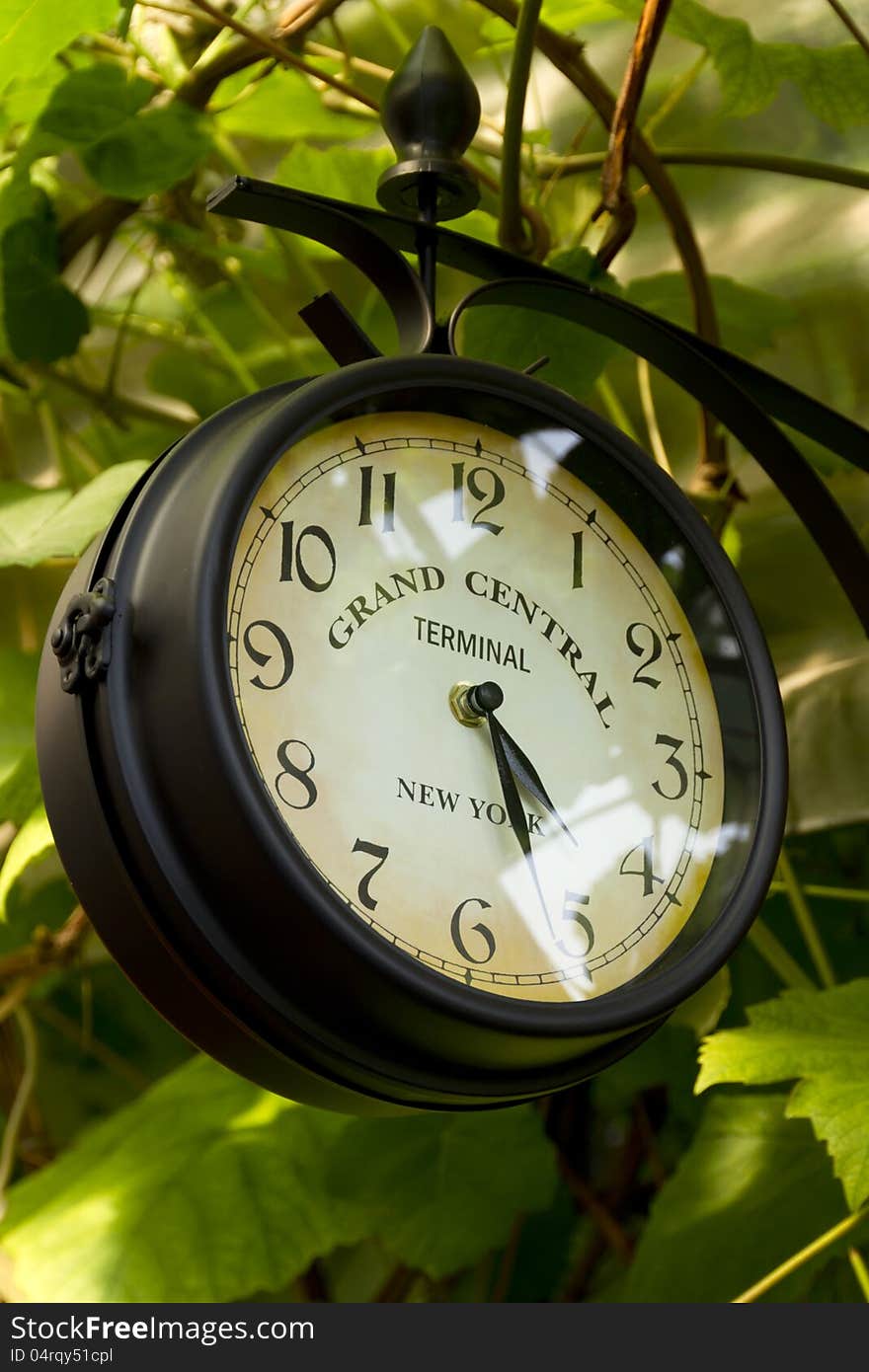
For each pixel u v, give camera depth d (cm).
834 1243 123
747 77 121
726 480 126
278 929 82
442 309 170
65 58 128
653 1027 91
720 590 92
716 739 92
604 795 89
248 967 83
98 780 85
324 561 86
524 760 88
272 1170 134
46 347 129
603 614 91
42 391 143
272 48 117
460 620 88
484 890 86
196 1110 143
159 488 87
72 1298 125
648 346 100
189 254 146
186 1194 131
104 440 158
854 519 147
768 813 90
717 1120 136
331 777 84
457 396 89
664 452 137
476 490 89
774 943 140
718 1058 108
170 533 85
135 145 120
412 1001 82
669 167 166
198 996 85
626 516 92
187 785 83
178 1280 126
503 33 135
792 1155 130
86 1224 130
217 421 89
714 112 165
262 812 81
